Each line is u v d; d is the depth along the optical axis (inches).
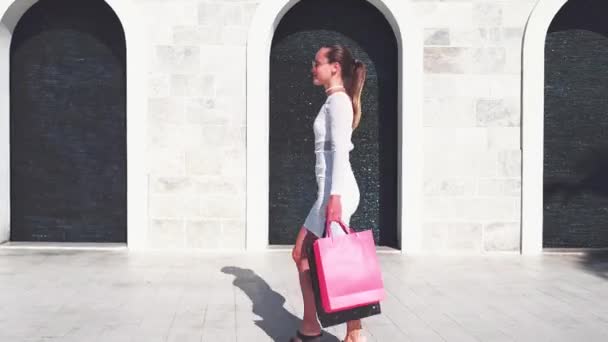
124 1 331.0
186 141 333.4
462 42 331.0
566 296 246.2
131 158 332.5
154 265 299.1
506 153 333.1
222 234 335.0
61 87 351.3
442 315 218.2
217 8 331.3
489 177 333.4
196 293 246.5
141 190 333.1
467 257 327.3
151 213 334.6
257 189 333.4
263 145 332.8
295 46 349.7
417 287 260.5
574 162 349.4
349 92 180.4
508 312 222.7
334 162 169.5
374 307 169.6
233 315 215.9
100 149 351.9
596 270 296.4
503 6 331.0
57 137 352.2
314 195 351.3
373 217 351.9
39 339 188.2
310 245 178.5
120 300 234.8
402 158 332.8
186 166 333.4
